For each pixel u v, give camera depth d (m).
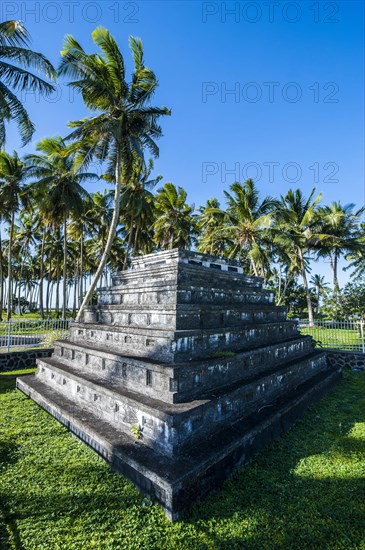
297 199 26.20
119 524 2.94
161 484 3.07
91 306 7.34
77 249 35.19
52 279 45.56
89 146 13.77
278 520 2.99
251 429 4.22
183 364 4.18
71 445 4.40
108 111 12.98
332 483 3.58
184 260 6.70
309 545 2.70
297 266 29.36
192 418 3.74
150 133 14.28
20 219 32.53
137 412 4.06
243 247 23.62
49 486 3.49
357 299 19.12
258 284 7.88
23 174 19.09
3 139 10.40
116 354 5.11
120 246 36.12
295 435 4.87
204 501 3.26
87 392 5.23
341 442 4.62
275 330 7.05
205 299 5.64
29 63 9.80
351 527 2.90
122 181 15.86
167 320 4.86
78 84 11.32
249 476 3.73
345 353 9.83
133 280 7.00
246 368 5.34
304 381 6.85
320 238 23.92
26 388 6.71
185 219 26.47
